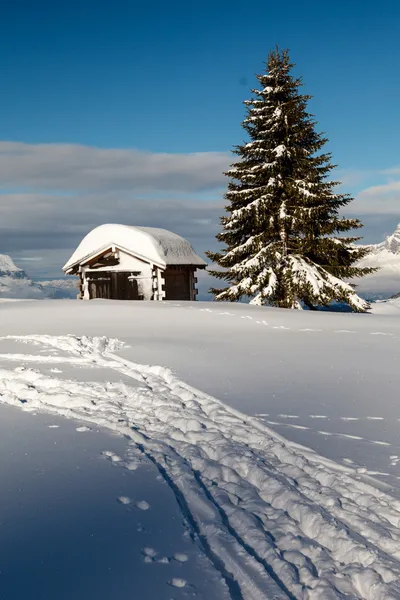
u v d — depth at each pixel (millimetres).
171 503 4676
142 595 3352
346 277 33531
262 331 16203
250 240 32531
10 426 7195
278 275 32062
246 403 7879
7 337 15094
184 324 17531
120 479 5227
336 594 3344
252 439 6359
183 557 3799
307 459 5664
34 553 3816
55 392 9023
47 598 3295
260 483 5117
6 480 5199
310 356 11977
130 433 6805
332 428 6641
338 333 15969
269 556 3809
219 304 23031
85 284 32750
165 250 31219
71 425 7242
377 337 15188
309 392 8516
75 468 5539
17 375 10500
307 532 4238
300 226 31844
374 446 5957
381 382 9195
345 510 4441
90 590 3389
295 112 33094
